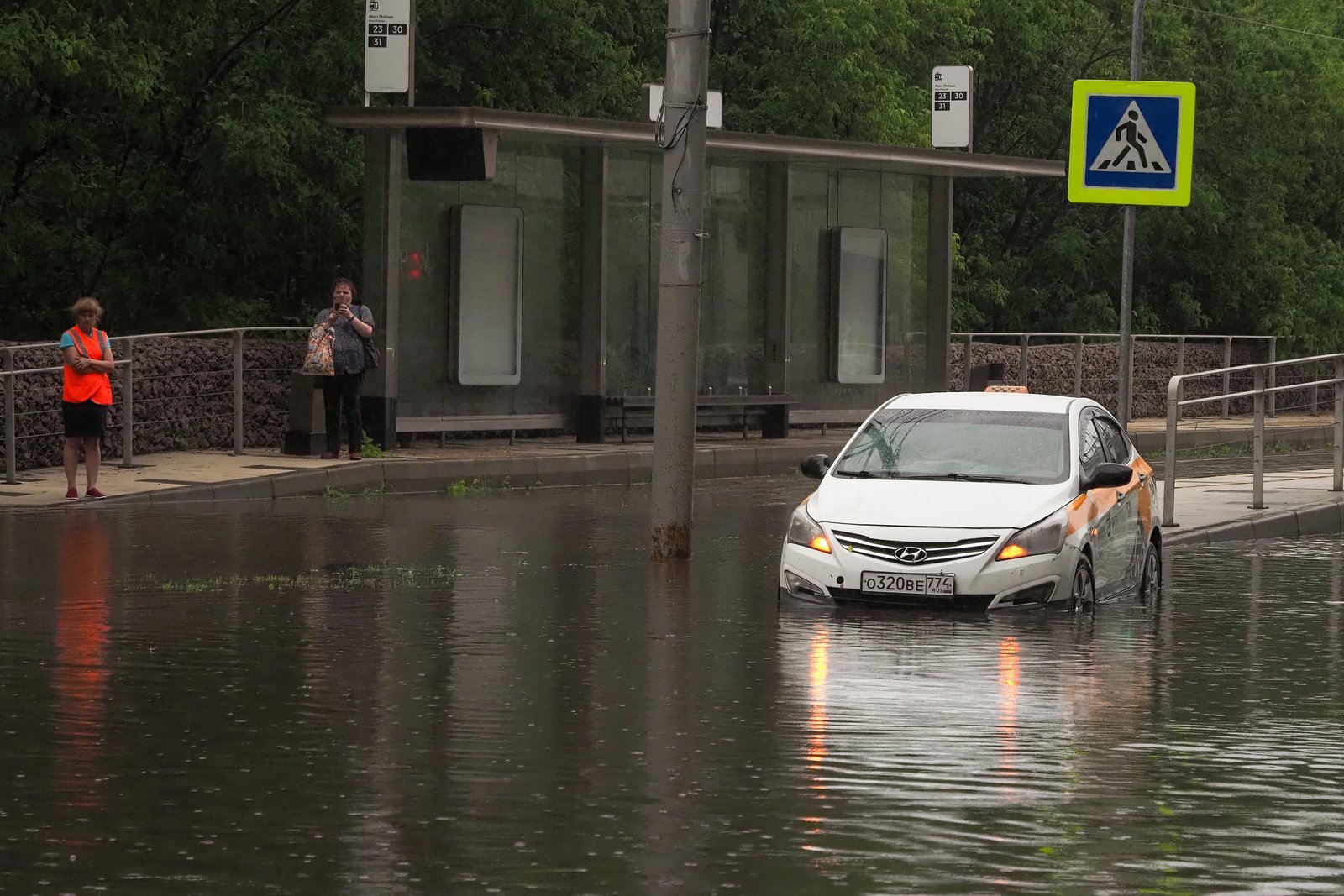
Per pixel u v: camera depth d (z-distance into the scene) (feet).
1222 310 403.95
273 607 114.52
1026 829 63.41
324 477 194.90
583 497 197.36
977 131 398.21
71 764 72.28
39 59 226.17
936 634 108.06
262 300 275.39
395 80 213.05
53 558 136.36
